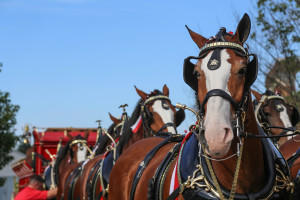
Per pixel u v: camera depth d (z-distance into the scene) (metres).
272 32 12.49
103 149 9.12
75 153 11.75
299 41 12.25
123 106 8.77
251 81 3.57
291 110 7.38
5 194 60.59
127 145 7.04
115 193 5.59
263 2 12.32
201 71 3.63
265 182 3.80
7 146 20.62
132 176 5.37
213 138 3.28
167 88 7.59
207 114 3.40
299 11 12.28
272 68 12.77
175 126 6.96
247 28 3.91
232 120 3.47
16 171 24.89
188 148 4.11
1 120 20.19
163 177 4.42
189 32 4.16
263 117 7.25
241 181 3.71
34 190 10.50
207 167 3.77
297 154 4.85
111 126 9.40
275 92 7.59
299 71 12.50
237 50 3.68
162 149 5.16
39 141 16.67
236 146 3.65
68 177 9.55
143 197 4.80
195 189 3.76
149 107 7.14
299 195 4.34
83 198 7.52
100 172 6.70
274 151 4.11
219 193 3.64
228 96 3.43
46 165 15.79
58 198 10.03
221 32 3.84
